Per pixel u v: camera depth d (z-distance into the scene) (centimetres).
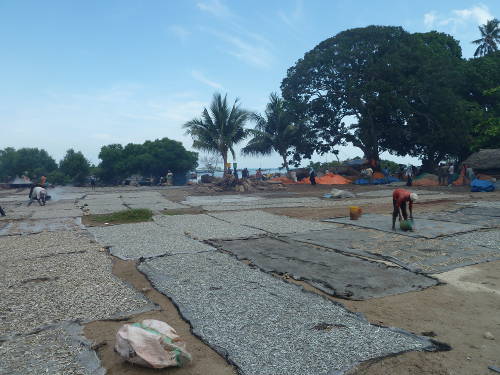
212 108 3447
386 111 3428
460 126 3369
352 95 3725
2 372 382
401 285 636
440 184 3225
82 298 596
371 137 3822
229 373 381
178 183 5338
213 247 947
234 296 589
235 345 429
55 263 817
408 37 3728
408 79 3397
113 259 856
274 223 1316
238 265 771
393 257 789
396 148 4081
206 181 4262
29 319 519
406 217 1073
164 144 5225
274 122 4225
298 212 1608
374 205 1795
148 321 439
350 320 496
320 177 3847
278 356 404
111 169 5241
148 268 758
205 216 1558
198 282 663
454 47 4181
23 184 4675
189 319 503
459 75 3456
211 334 458
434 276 683
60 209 1909
